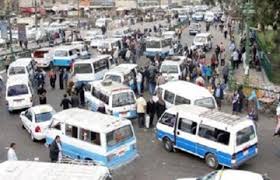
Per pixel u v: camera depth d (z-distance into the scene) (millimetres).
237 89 28234
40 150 21812
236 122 18547
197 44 49375
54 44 56938
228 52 48312
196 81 29953
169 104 24594
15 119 27453
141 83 31500
